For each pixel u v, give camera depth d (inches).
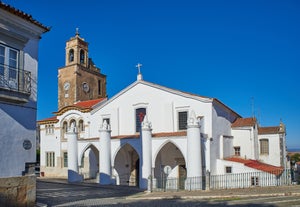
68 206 681.0
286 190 753.0
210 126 1180.5
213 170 1150.3
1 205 580.7
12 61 628.1
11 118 623.5
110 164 1216.2
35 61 690.2
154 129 1290.6
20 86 633.6
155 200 759.7
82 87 1934.1
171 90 1273.4
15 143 627.2
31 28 673.6
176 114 1254.9
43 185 1234.0
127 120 1366.9
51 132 1696.6
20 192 619.8
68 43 1978.3
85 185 1196.5
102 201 770.2
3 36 608.4
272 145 1403.8
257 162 1258.0
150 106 1315.2
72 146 1309.1
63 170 1616.6
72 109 1596.9
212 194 772.6
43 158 1702.8
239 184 1105.4
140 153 1147.3
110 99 1422.2
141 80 1353.3
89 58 2092.8
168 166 1138.7
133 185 1290.6
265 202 585.9
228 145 1320.1
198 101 1215.6
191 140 1054.4
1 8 590.6
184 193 866.1
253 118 1443.2
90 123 1476.4
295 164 2142.0
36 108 686.5
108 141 1224.2
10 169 610.9
